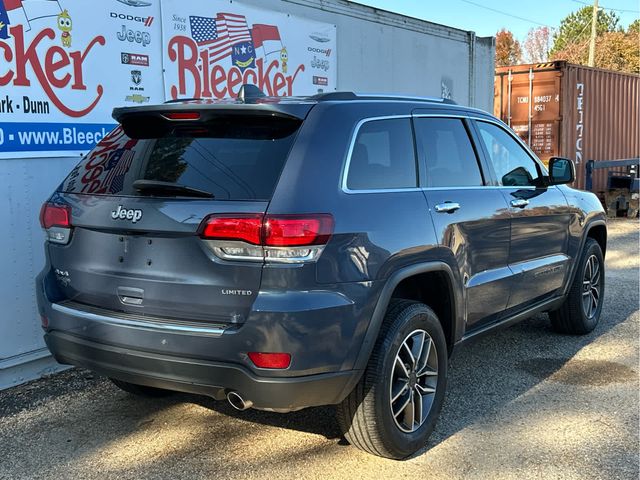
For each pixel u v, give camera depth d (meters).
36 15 4.50
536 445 3.66
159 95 5.43
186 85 5.64
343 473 3.35
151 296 3.09
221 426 3.90
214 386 2.96
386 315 3.36
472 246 4.00
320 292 2.92
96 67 4.93
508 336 5.75
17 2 4.38
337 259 2.99
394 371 3.35
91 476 3.32
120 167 3.42
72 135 4.81
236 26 6.05
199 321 2.98
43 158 4.63
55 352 3.46
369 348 3.13
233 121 3.28
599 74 14.67
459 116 4.33
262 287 2.86
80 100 4.84
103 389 4.49
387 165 3.56
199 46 5.73
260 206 2.88
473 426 3.91
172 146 3.34
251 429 3.86
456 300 3.85
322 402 3.03
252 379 2.86
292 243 2.84
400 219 3.40
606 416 4.04
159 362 3.01
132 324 3.07
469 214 3.98
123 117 3.57
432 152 3.94
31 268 4.62
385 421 3.26
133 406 4.19
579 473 3.35
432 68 8.91
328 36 7.13
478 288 4.07
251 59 6.23
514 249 4.50
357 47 7.56
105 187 3.38
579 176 14.32
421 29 8.62
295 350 2.84
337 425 3.91
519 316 4.73
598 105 14.76
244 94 3.50
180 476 3.31
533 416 4.04
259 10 6.27
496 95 14.44
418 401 3.54
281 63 6.56
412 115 3.88
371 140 3.49
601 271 5.94
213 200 2.97
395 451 3.38
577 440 3.71
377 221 3.24
